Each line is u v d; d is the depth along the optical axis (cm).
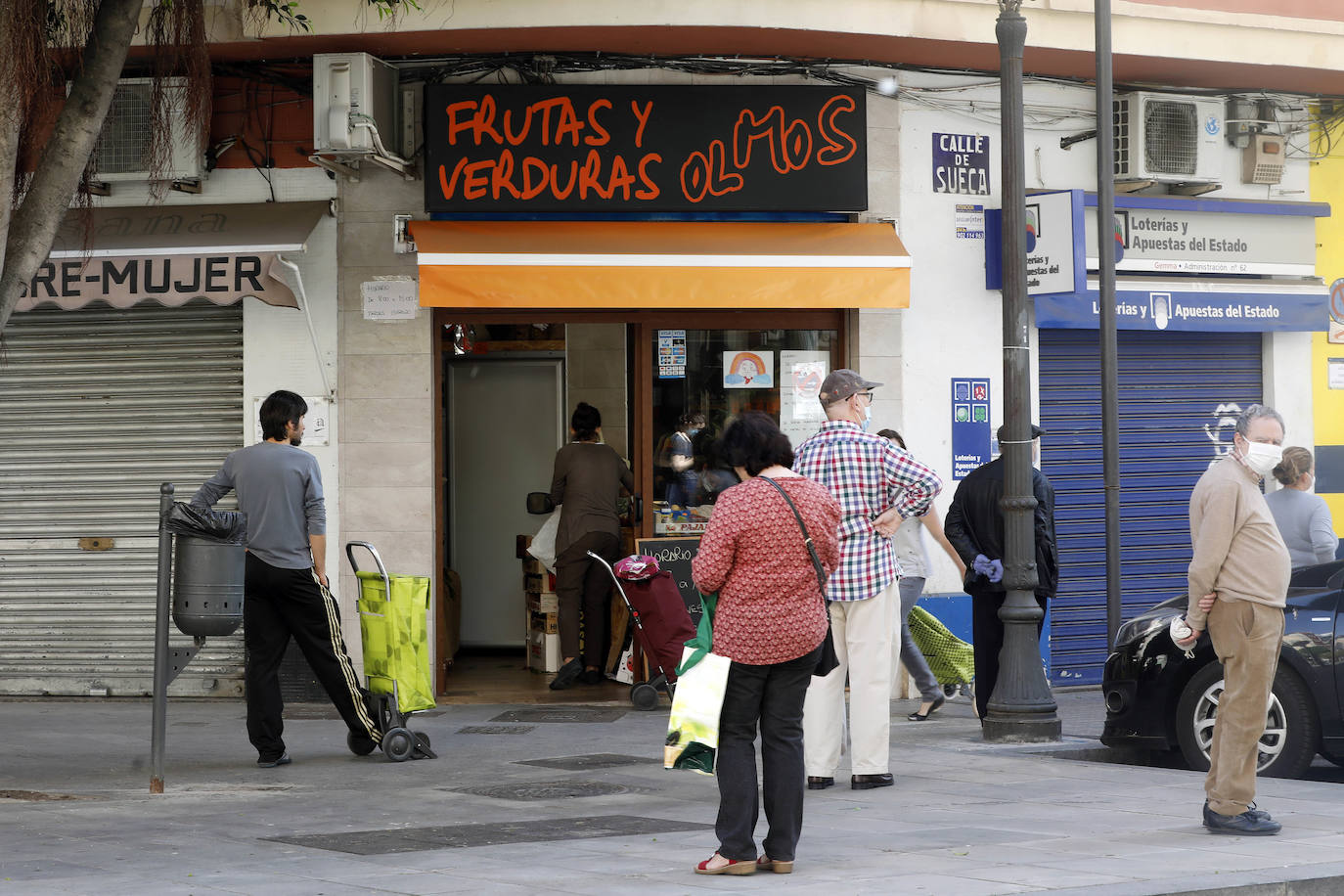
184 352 1455
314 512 1062
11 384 1475
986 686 1212
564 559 1482
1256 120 1600
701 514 1473
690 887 664
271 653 1069
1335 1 1581
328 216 1424
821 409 1484
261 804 908
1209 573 798
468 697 1447
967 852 753
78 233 1323
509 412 1783
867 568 968
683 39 1373
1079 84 1548
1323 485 1670
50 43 996
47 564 1469
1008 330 1162
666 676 1356
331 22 1323
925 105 1493
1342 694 980
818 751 973
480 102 1398
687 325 1468
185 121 1113
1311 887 693
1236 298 1602
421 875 689
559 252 1345
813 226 1445
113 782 1002
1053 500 1227
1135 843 778
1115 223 1550
